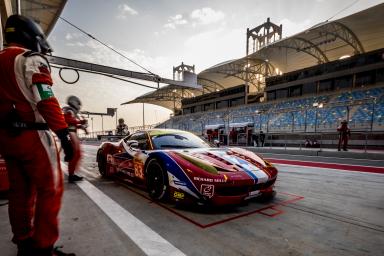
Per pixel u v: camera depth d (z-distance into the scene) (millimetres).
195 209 2465
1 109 1252
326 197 2979
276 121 21203
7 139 1252
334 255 1554
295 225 2059
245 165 2660
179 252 1569
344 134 9117
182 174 2424
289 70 33812
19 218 1423
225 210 2434
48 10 11375
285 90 26672
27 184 1439
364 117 16219
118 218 2195
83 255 1524
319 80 23391
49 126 1266
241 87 33406
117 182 3902
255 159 3002
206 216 2260
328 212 2404
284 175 4637
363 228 2006
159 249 1609
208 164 2461
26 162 1298
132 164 3369
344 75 21531
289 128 19859
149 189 2896
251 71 34250
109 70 7758
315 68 23672
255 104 28250
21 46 1361
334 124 17312
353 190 3365
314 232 1915
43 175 1320
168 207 2525
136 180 3295
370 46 25172
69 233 1864
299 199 2879
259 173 2566
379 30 22188
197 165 2438
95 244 1681
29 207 1462
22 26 1355
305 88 24750
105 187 3500
